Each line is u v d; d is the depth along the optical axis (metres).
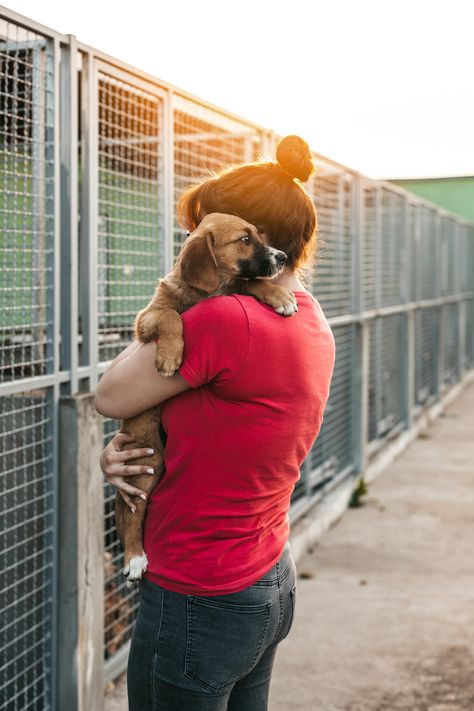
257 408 1.80
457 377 15.55
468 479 8.53
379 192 8.81
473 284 18.14
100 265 3.61
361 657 4.40
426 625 4.81
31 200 3.29
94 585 3.51
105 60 3.52
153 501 1.91
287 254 2.02
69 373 3.39
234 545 1.83
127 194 3.95
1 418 3.36
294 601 2.01
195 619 1.82
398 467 9.09
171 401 1.85
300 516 6.40
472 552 6.16
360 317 7.83
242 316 1.78
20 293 3.20
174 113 4.39
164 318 1.88
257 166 2.07
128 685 1.96
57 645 3.42
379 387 9.19
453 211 19.06
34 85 3.21
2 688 3.07
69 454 3.36
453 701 3.91
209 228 2.02
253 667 1.92
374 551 6.18
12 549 3.37
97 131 3.51
